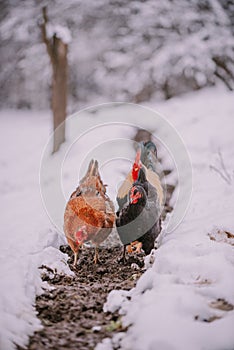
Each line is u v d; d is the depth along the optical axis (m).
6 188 3.97
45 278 1.76
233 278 1.43
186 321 1.22
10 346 1.17
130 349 1.19
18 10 4.61
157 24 5.11
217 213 2.26
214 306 1.31
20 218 2.84
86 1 4.65
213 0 5.08
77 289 1.67
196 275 1.49
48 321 1.39
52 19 4.59
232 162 3.34
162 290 1.38
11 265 1.66
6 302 1.38
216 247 1.69
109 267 1.96
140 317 1.27
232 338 1.16
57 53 4.07
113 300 1.46
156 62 5.11
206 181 3.01
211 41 5.06
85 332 1.32
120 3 5.05
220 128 4.05
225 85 5.40
